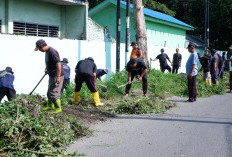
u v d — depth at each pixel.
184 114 7.62
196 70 9.84
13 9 12.31
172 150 4.66
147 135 5.56
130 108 7.80
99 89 10.01
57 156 4.30
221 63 14.59
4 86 7.20
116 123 6.62
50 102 7.11
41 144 4.59
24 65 8.68
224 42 35.56
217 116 7.33
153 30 22.23
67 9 14.65
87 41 11.12
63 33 14.74
